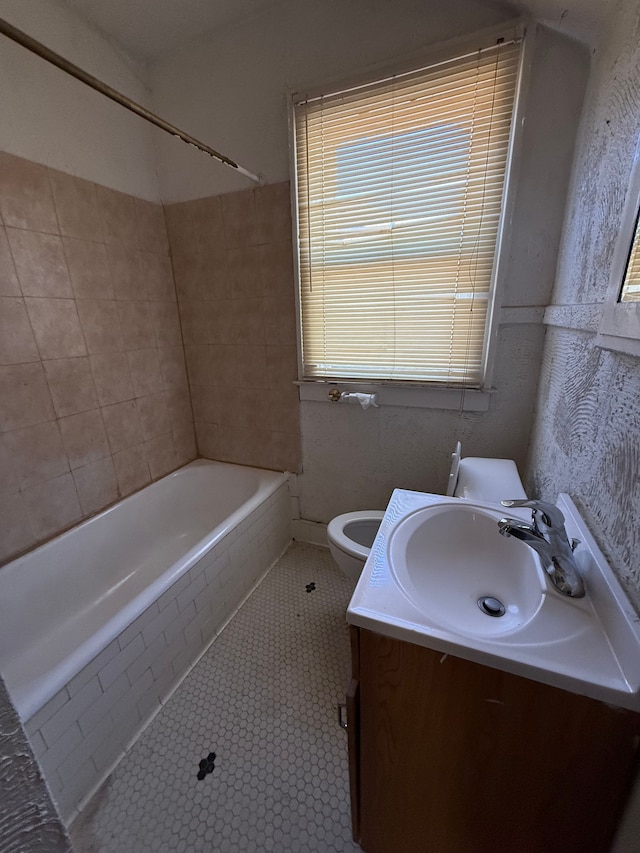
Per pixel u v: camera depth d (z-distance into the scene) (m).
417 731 0.68
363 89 1.37
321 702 1.27
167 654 1.28
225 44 1.54
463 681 0.60
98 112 1.56
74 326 1.56
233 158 1.68
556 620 0.62
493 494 1.12
